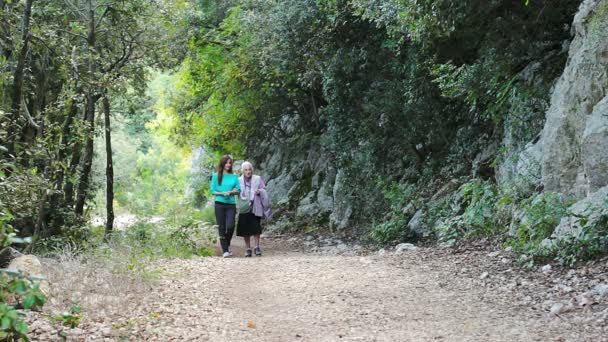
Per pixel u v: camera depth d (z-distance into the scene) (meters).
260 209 13.02
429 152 16.50
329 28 16.47
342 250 15.02
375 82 16.52
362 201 18.17
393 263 9.44
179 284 7.91
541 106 12.08
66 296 6.73
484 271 8.29
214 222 23.45
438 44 12.98
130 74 14.84
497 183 12.99
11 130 10.34
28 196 9.15
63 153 14.08
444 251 10.66
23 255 7.53
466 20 10.88
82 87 12.52
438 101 15.47
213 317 6.16
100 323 5.92
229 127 24.52
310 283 7.87
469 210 11.98
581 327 5.21
